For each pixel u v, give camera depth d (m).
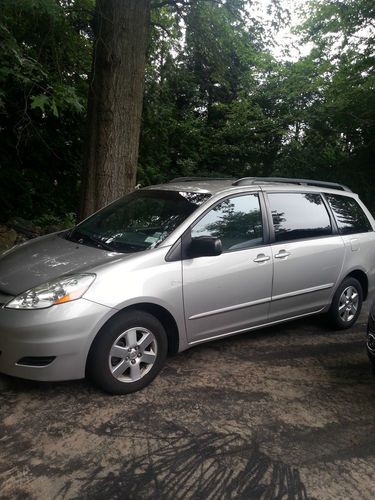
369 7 11.28
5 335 3.13
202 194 4.12
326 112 14.02
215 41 9.35
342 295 5.02
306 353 4.40
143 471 2.62
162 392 3.50
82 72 8.62
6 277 3.47
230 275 3.90
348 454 2.87
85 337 3.15
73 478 2.53
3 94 6.52
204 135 16.39
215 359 4.14
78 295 3.16
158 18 9.21
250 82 15.78
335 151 14.90
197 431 3.03
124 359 3.37
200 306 3.75
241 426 3.11
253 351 4.38
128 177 6.43
